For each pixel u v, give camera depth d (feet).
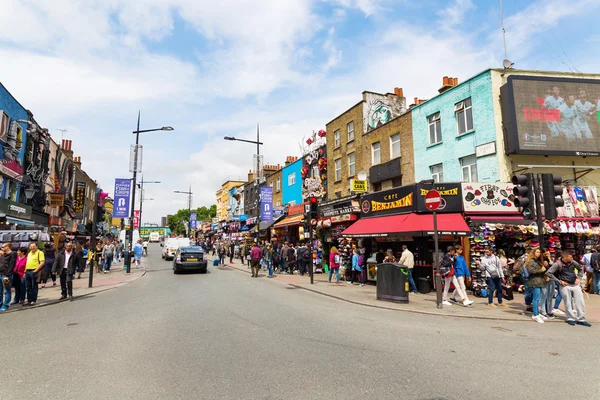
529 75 49.52
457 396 13.03
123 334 22.20
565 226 43.70
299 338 21.25
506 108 48.03
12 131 52.42
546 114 48.14
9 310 32.19
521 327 25.29
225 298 37.04
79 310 31.45
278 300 36.45
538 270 27.73
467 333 23.18
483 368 16.20
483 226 42.27
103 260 71.10
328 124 83.41
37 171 68.49
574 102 49.26
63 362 16.87
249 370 15.67
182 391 13.38
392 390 13.53
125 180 71.87
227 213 183.42
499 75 49.90
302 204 85.51
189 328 23.62
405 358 17.58
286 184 102.42
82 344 20.03
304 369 15.84
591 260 40.93
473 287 41.86
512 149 46.75
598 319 27.55
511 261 42.39
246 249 94.94
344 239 61.31
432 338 21.74
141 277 63.41
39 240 48.24
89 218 127.13
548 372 15.74
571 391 13.60
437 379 14.75
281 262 72.79
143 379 14.62
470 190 47.16
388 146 65.41
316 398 12.74
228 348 19.07
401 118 63.00
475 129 50.70
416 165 59.41
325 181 84.07
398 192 52.13
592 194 48.06
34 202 68.74
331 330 23.43
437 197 33.68
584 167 49.85
